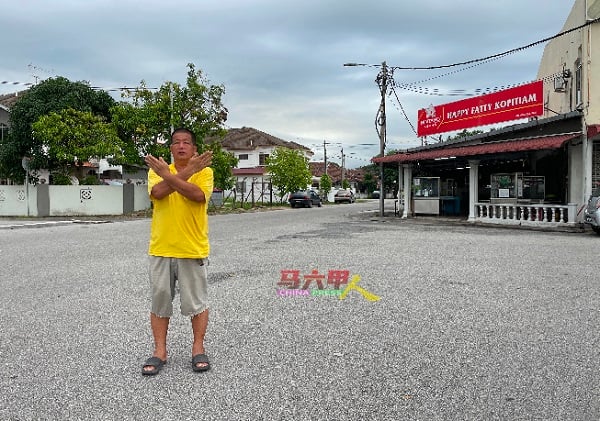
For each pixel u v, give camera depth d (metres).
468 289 6.64
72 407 3.22
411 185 24.41
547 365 3.89
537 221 17.48
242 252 10.57
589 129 15.86
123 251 11.01
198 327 3.93
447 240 12.90
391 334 4.70
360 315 5.38
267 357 4.11
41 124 23.44
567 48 20.19
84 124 24.70
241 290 6.71
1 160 26.08
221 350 4.29
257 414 3.11
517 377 3.67
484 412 3.14
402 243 12.17
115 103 27.80
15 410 3.18
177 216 3.73
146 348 4.38
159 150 25.50
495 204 19.00
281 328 4.92
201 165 3.64
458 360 4.02
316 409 3.18
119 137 26.02
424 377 3.68
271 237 13.88
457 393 3.41
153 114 25.52
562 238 13.40
